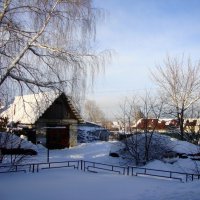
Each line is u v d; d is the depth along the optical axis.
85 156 29.05
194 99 34.50
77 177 16.03
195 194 11.48
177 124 34.72
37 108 17.19
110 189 12.96
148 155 22.38
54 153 32.19
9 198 11.44
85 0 17.38
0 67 15.75
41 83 16.77
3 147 20.75
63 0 16.84
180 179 15.69
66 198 11.45
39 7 16.44
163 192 12.05
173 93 34.53
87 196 11.73
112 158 24.70
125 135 24.47
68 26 16.92
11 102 17.89
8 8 15.79
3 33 15.70
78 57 17.22
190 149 23.75
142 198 11.25
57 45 16.75
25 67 16.45
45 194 12.07
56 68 16.83
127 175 17.09
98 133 50.97
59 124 38.31
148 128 25.05
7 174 16.91
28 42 16.41
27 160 24.02
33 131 36.16
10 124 24.64
